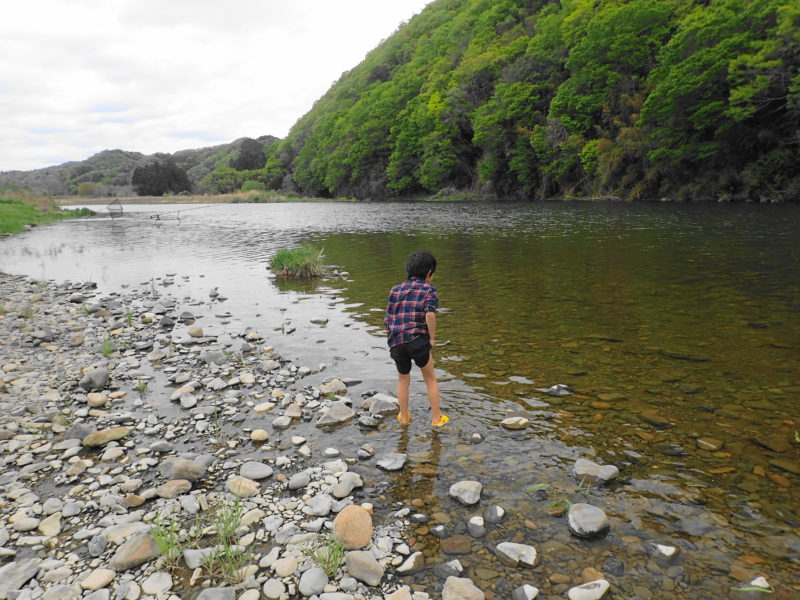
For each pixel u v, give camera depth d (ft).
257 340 24.89
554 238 60.49
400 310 14.84
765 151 106.93
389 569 9.32
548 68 169.07
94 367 21.61
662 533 9.90
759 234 54.49
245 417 16.43
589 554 9.43
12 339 26.21
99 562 9.73
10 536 10.64
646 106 113.29
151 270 49.08
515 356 20.76
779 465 12.10
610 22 129.18
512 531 10.21
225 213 170.60
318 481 12.48
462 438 14.28
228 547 9.66
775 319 24.32
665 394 16.44
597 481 11.72
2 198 160.25
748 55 92.27
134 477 13.01
